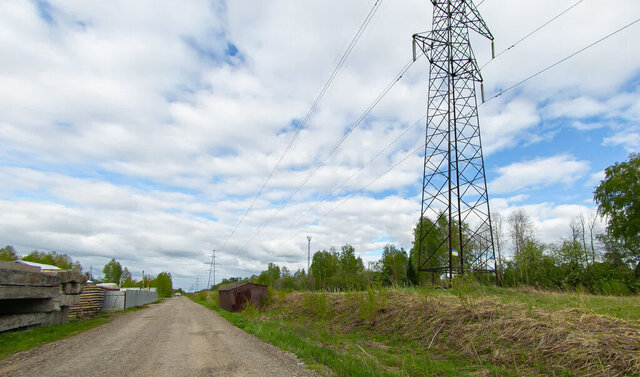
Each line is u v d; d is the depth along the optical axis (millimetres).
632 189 35031
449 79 26578
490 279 25656
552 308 11234
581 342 7859
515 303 11820
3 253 45469
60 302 16469
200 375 7551
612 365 7023
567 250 30500
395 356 10141
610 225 37344
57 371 7832
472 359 9188
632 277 27469
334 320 18281
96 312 26125
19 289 12633
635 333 7836
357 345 11617
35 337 12422
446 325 11688
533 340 8820
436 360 9500
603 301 14344
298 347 11227
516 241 47250
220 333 15445
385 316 14992
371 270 58375
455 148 25266
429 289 14664
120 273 87938
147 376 7430
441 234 37688
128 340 12883
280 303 30172
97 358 9336
